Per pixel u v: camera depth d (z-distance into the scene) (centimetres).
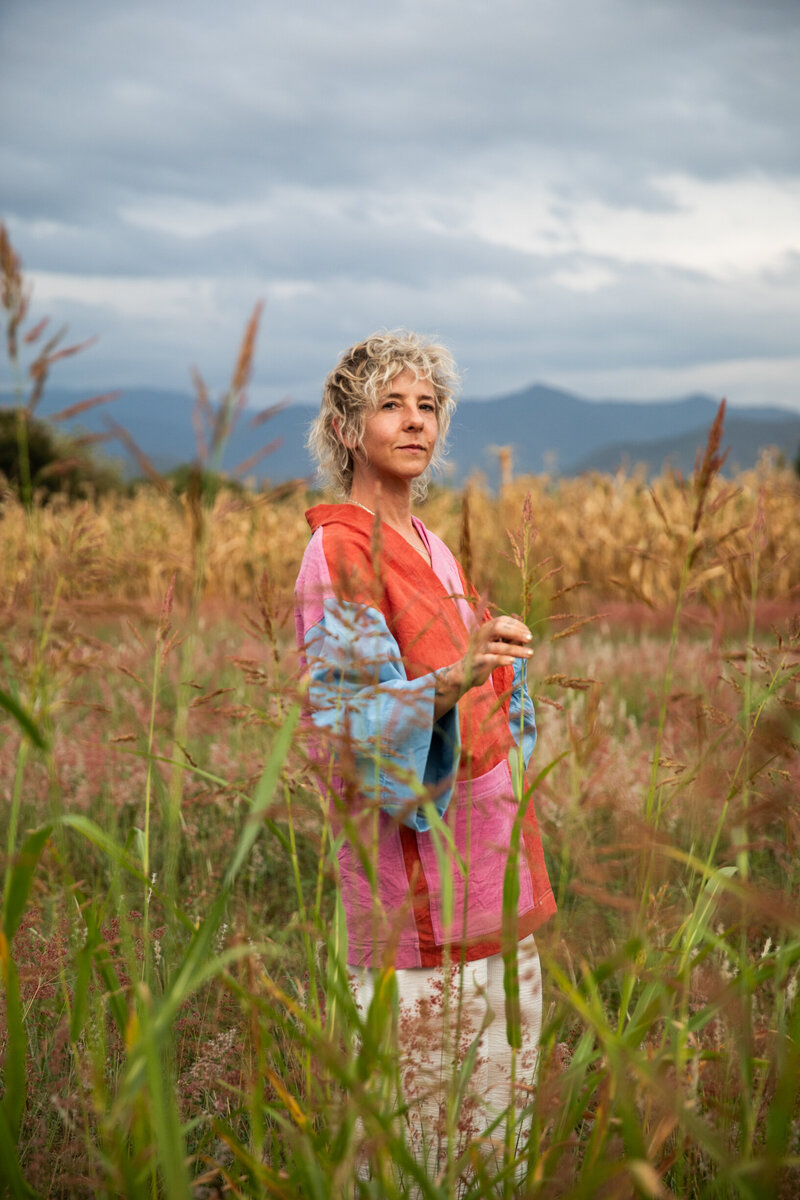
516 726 221
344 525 224
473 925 204
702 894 170
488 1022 149
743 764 171
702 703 180
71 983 217
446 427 262
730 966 209
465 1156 144
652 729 418
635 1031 147
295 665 208
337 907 166
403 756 180
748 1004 146
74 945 188
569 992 129
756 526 206
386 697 177
